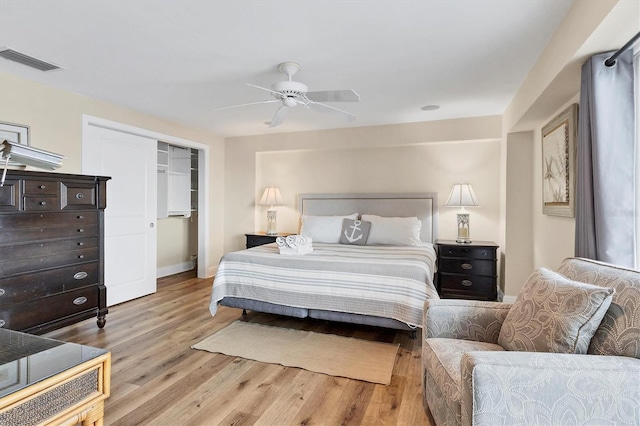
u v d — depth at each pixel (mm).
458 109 3932
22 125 2992
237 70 2822
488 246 3969
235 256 3285
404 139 4570
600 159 1825
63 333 3004
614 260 1774
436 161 4633
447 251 4109
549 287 1530
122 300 3994
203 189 5230
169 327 3186
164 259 5500
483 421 1112
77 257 2922
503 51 2461
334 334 3045
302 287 2979
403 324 2709
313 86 3176
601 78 1850
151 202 4395
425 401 1902
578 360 1147
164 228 5500
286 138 5211
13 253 2492
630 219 1777
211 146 5344
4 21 2080
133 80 3059
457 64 2686
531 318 1512
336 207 5020
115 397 2016
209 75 2930
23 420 948
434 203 4594
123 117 3904
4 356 1221
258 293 3131
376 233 4254
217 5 1906
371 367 2418
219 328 3176
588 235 1907
